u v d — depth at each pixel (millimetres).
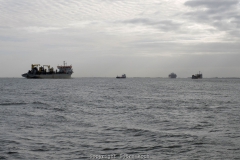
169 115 35750
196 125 28094
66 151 18625
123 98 64688
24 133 23750
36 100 57406
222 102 55000
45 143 20500
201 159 17125
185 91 97375
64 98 63594
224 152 18438
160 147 19641
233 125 28094
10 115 34688
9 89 103500
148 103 52594
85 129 25719
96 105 48438
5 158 17172
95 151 18703
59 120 30859
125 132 24484
